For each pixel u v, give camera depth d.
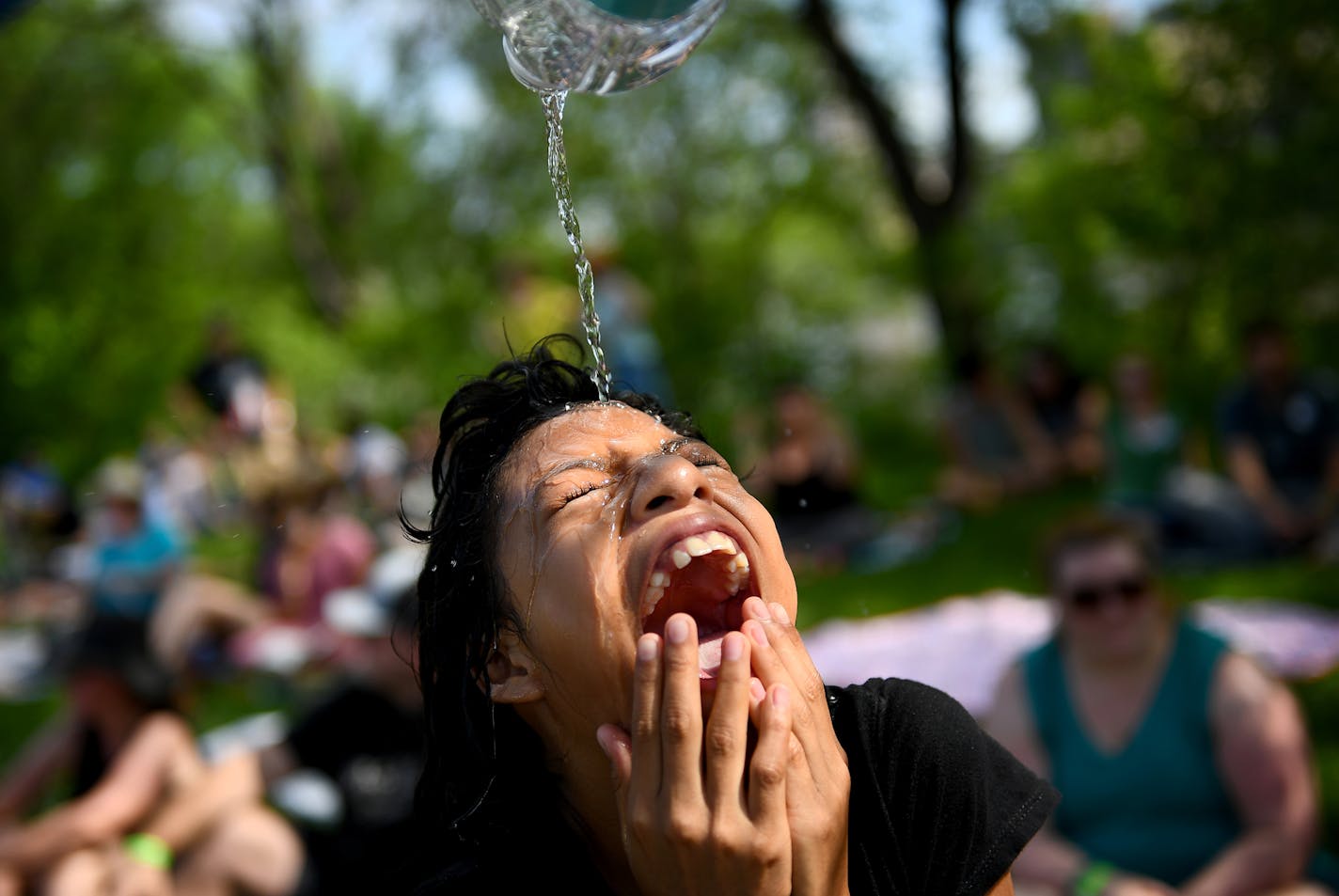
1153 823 3.14
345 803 3.74
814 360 20.62
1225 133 9.87
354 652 4.48
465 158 19.34
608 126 18.88
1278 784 3.04
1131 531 3.24
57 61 22.05
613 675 1.46
